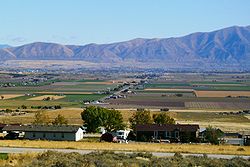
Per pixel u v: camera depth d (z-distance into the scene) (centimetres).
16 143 9044
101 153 5903
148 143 10606
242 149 8675
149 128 12138
